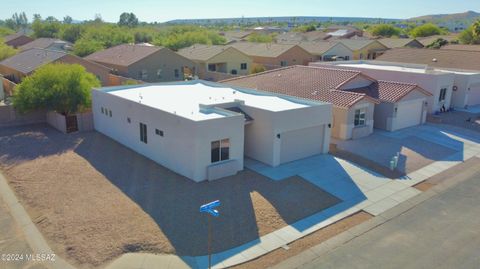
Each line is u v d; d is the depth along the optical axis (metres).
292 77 34.50
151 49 49.06
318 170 21.50
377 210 17.33
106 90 28.86
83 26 109.19
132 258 13.41
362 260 13.55
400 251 14.12
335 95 28.36
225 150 20.17
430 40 79.50
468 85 37.56
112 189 18.73
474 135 29.36
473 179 21.08
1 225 15.78
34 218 16.31
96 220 15.75
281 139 21.88
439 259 13.62
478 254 13.92
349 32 113.38
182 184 19.09
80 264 13.16
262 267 13.13
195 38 79.12
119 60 48.88
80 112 30.69
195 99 25.69
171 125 20.38
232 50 55.16
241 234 15.00
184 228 15.20
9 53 56.47
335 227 15.80
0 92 38.22
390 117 29.39
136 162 22.44
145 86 31.17
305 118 22.61
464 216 16.84
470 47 57.59
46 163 22.41
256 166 21.77
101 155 23.73
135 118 23.77
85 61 42.62
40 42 79.19
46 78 29.16
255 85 34.75
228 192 18.28
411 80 36.03
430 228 15.78
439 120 32.91
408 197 18.70
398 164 22.97
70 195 18.19
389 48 68.81
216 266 13.12
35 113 30.97
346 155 24.14
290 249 14.18
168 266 13.05
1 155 23.86
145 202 17.28
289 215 16.55
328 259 13.60
